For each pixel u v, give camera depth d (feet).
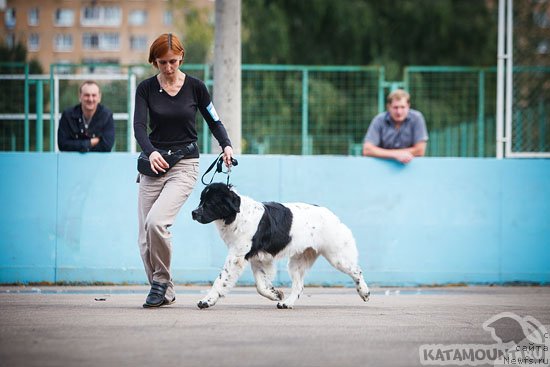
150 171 31.71
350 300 36.88
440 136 67.31
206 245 42.34
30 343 24.34
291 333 26.48
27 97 57.47
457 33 106.52
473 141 63.67
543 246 43.73
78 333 26.03
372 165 42.91
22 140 60.18
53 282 42.06
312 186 42.75
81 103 43.06
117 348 23.65
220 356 22.67
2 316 29.68
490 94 68.64
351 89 69.62
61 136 42.88
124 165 42.14
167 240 31.35
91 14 257.75
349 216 42.88
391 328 27.84
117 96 59.52
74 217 42.06
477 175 43.37
